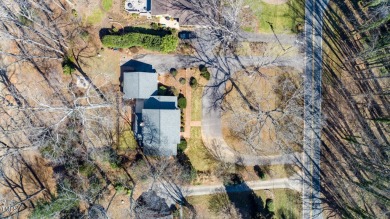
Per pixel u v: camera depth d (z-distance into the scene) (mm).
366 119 53594
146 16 50250
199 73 51344
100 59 49781
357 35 53156
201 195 51406
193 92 51250
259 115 52281
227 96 52000
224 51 51812
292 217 53000
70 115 48781
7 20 42625
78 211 49062
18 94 49094
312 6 53281
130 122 50156
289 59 53031
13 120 48906
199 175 51219
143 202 50344
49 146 48281
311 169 53531
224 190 51875
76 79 49531
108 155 49406
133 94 47875
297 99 53156
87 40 49500
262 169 52562
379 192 48656
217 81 51812
